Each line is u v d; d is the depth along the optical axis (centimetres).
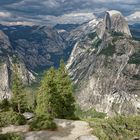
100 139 3556
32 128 3891
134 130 4003
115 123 4156
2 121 4128
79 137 3531
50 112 6391
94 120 4744
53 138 3553
